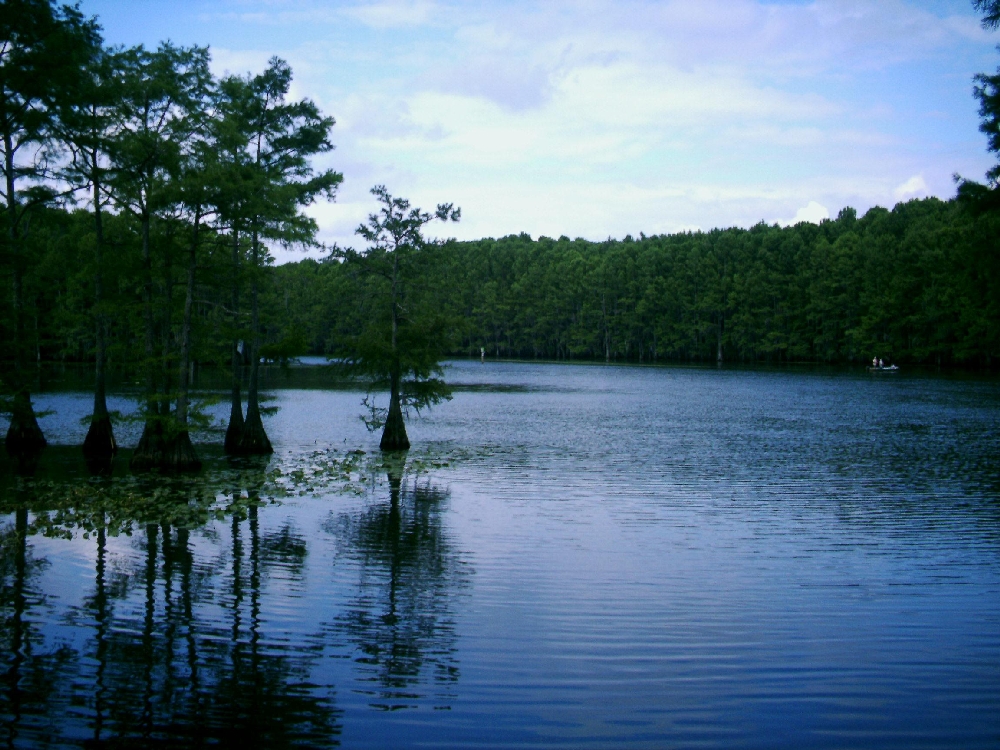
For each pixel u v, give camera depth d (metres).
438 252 30.30
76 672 9.85
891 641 11.23
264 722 8.69
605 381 83.50
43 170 25.64
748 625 11.85
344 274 30.78
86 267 25.50
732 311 125.88
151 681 9.66
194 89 25.16
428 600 12.86
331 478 24.22
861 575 14.55
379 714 8.94
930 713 9.04
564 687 9.66
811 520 19.14
